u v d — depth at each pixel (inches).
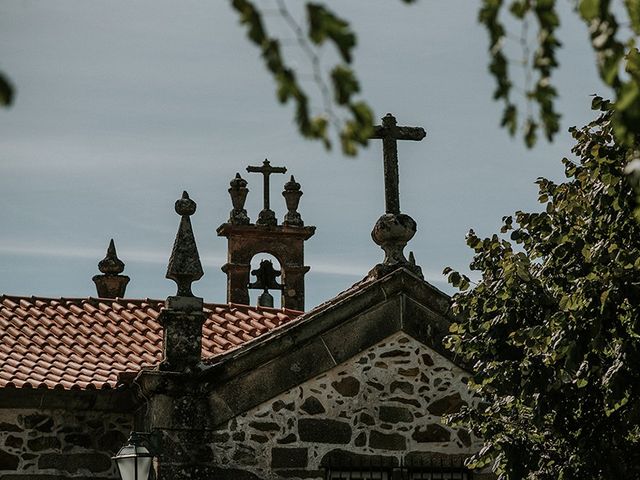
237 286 1927.9
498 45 490.9
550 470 1113.4
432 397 1316.4
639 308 1003.9
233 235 1945.1
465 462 1173.7
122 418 1321.4
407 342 1325.0
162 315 1261.1
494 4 485.7
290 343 1285.7
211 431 1249.4
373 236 1374.3
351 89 440.1
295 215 1978.3
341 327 1306.6
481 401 1323.8
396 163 1387.8
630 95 461.7
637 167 539.5
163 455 1229.1
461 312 1154.7
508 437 1113.4
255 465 1254.9
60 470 1286.9
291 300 1929.1
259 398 1269.7
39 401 1279.5
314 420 1282.0
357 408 1295.5
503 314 1092.5
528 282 1083.9
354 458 1282.0
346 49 429.4
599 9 474.3
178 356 1254.9
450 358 1328.7
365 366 1307.8
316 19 423.2
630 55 691.4
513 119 500.7
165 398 1242.6
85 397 1290.6
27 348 1395.2
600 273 1002.1
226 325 1513.3
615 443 1078.4
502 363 1095.6
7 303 1505.9
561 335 1007.6
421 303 1333.7
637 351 982.4
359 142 453.7
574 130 1104.8
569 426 1077.8
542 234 1117.1
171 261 1277.1
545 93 497.4
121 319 1502.2
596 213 1051.3
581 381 1016.2
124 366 1371.8
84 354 1401.3
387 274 1341.0
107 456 1306.6
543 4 484.1
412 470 1294.3
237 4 429.1
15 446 1278.3
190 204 1295.5
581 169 1106.7
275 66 436.1
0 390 1261.1
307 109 445.7
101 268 1818.4
